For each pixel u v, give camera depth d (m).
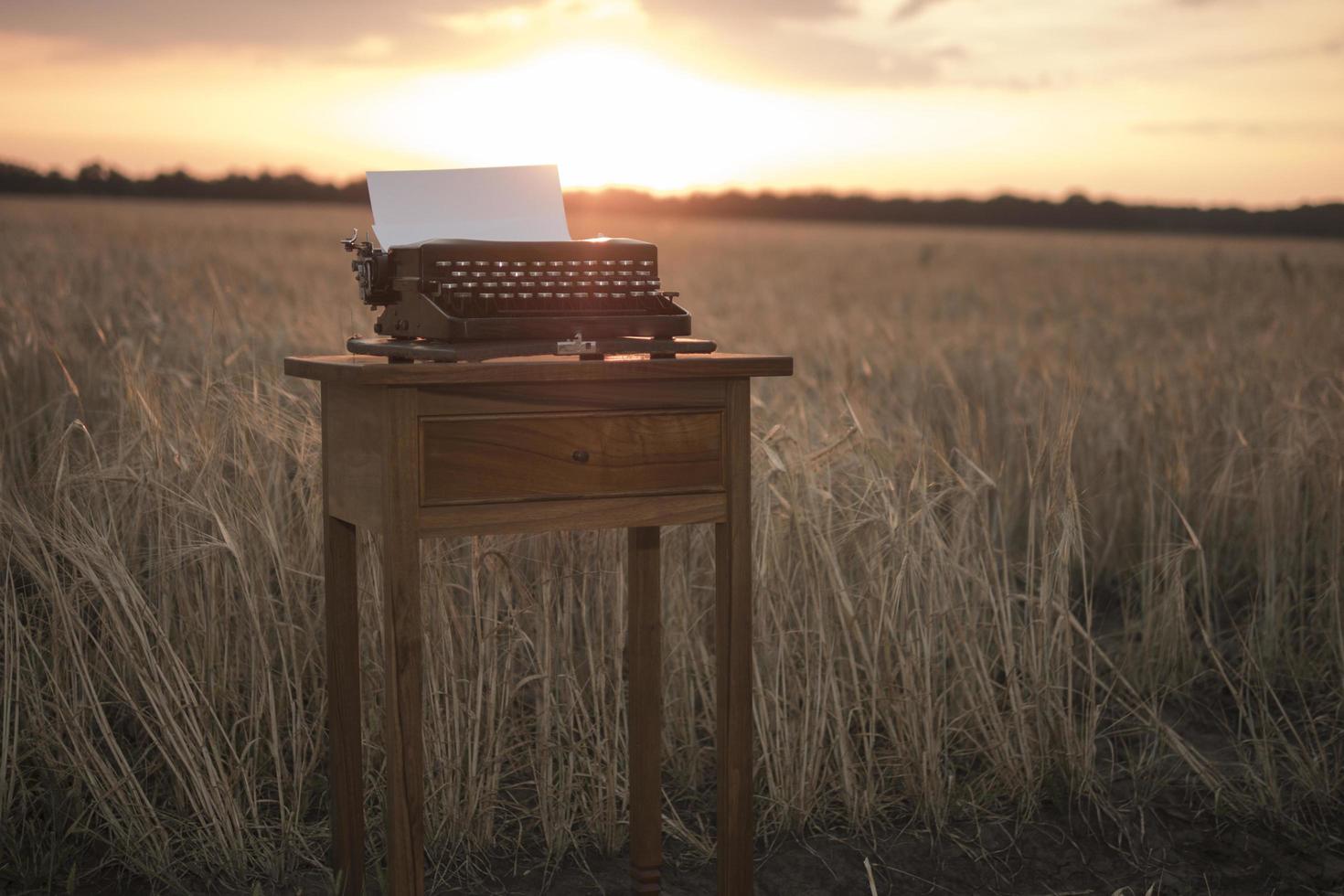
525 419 2.27
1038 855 3.14
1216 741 3.78
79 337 6.04
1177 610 4.08
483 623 3.19
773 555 3.45
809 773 3.24
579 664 3.47
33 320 5.66
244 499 3.28
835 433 4.12
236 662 3.16
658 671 2.82
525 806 3.25
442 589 3.15
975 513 3.77
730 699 2.51
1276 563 4.63
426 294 2.28
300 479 3.45
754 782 3.36
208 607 3.13
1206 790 3.45
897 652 3.40
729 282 21.39
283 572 3.17
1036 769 3.39
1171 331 10.05
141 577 3.33
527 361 2.22
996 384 7.04
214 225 34.59
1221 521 5.08
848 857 3.12
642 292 2.39
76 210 43.59
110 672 3.17
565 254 2.36
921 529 3.50
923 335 9.91
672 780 3.45
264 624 3.22
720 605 2.50
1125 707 3.73
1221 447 5.57
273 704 3.04
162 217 40.22
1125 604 4.88
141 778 3.12
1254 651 4.08
